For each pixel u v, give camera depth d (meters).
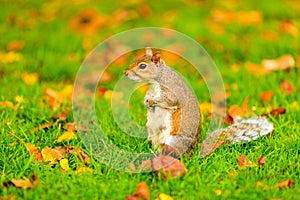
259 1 14.26
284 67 10.04
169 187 5.94
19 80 9.95
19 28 12.85
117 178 6.21
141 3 13.95
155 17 13.19
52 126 7.71
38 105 8.53
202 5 13.98
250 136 7.12
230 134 7.18
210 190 5.88
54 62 10.91
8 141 7.03
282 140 7.04
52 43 11.85
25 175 6.30
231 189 5.91
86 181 6.03
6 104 8.35
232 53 11.31
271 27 12.50
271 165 6.45
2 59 10.97
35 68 10.70
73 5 14.12
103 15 13.26
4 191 5.87
